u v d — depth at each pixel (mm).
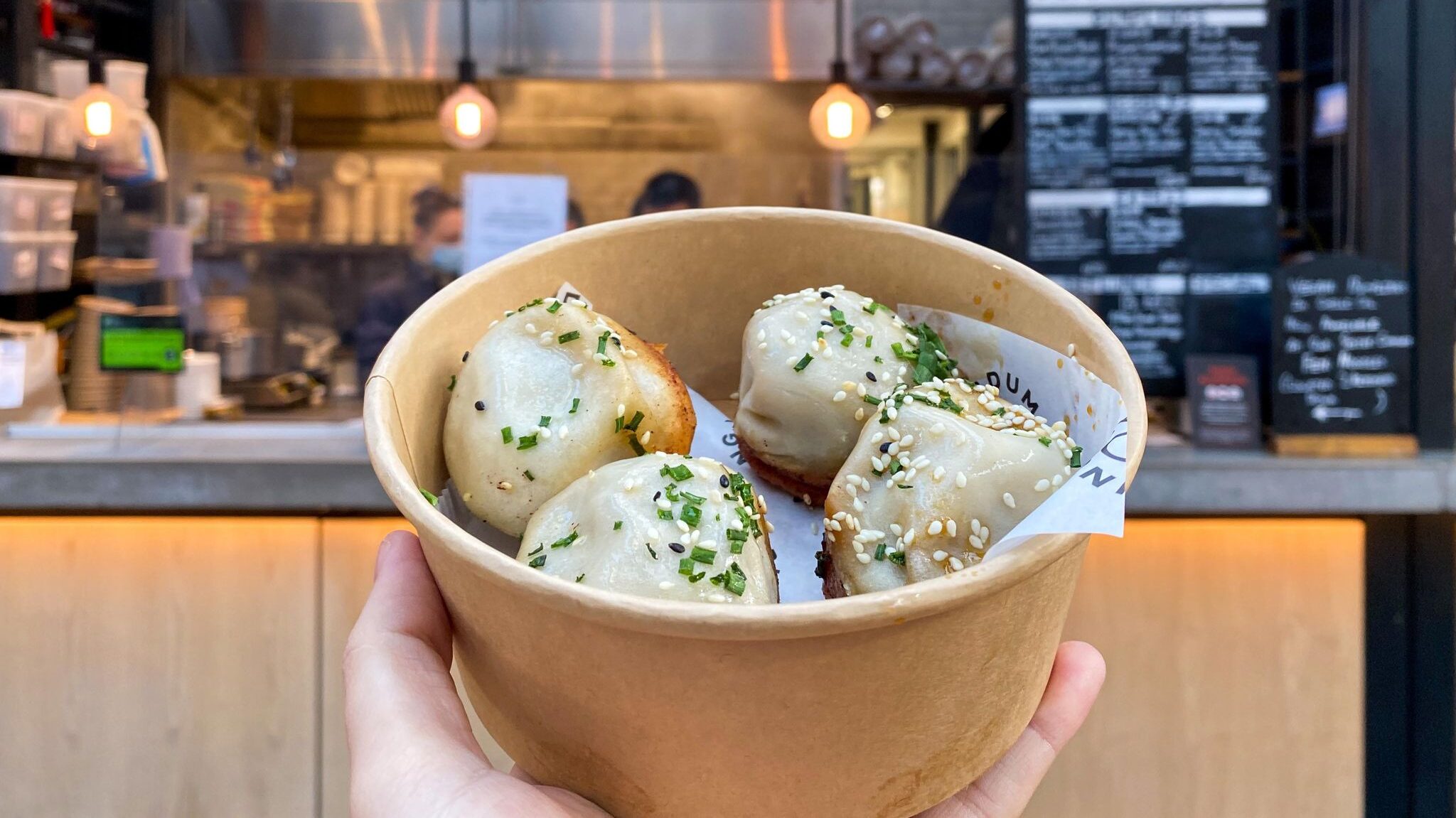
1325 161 1910
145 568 1723
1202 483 1620
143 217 2213
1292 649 1719
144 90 2562
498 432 597
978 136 2461
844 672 405
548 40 2861
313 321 2402
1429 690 1739
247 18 2791
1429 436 1722
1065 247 1962
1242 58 1934
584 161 2646
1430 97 1727
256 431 1839
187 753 1744
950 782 484
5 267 1814
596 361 612
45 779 1748
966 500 546
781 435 656
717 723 421
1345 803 1738
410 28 2846
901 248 680
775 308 678
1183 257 1941
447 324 623
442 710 505
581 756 469
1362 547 1705
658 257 699
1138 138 1948
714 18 2844
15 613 1727
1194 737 1731
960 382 637
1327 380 1730
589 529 536
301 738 1736
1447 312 1723
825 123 2363
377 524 1712
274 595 1723
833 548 583
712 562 510
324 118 3172
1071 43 1955
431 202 2461
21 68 1999
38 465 1614
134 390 1926
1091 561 1711
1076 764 1734
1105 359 551
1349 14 1807
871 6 2412
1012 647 452
